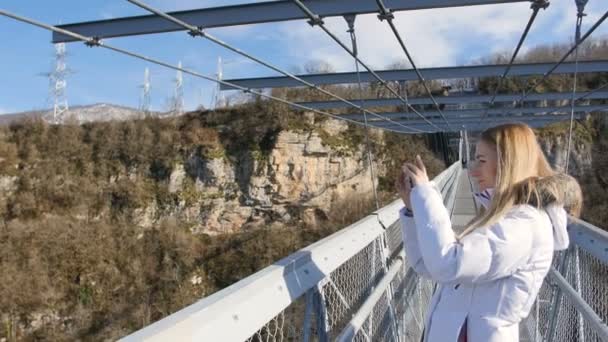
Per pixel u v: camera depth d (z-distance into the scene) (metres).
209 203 38.50
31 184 39.34
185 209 38.41
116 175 39.84
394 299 3.70
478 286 1.69
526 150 1.76
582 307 2.57
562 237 1.76
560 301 3.63
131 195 38.59
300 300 1.89
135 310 33.56
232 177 38.84
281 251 36.22
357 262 2.88
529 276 1.63
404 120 16.59
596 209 34.22
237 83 9.90
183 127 40.78
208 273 36.12
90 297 34.28
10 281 33.34
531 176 1.75
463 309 1.71
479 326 1.66
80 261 35.34
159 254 36.78
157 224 38.41
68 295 34.09
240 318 1.36
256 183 38.12
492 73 9.20
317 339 1.95
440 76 9.40
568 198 1.77
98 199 39.22
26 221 37.75
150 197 39.00
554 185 1.71
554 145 42.94
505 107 15.96
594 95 12.14
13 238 35.88
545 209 1.73
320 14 5.11
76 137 41.25
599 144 43.66
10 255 34.91
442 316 1.77
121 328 32.56
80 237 36.66
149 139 40.19
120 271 35.94
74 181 39.69
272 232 37.41
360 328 2.27
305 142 38.38
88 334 32.41
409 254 1.97
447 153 48.41
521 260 1.61
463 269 1.59
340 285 2.43
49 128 41.84
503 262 1.60
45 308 32.91
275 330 1.59
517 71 9.02
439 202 1.73
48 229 36.56
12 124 42.09
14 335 31.77
